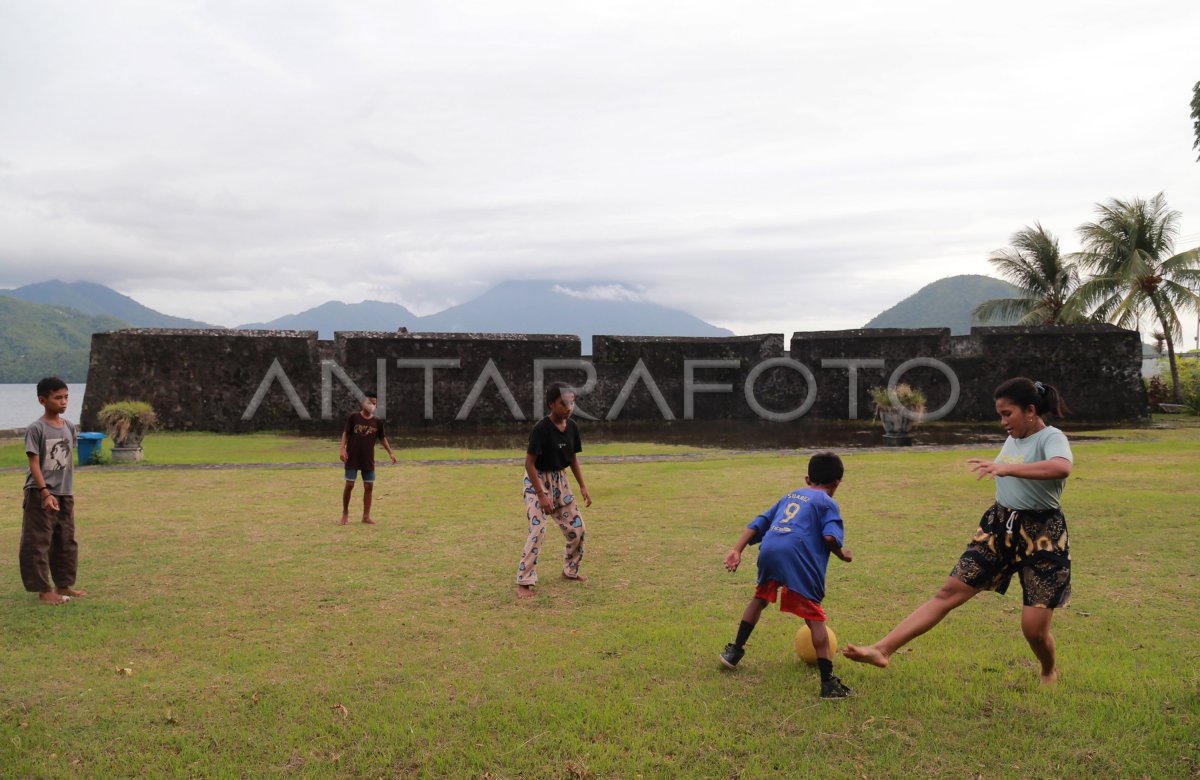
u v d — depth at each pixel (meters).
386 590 6.78
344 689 4.59
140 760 3.77
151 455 18.80
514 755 3.79
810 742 3.87
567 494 7.02
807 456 17.19
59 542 6.62
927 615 4.46
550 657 5.07
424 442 22.36
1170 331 31.22
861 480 12.80
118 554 8.15
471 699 4.43
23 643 5.46
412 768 3.72
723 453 18.34
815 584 4.57
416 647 5.33
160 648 5.35
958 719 4.08
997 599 6.23
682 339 30.02
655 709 4.25
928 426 26.33
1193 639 5.22
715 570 7.39
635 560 7.78
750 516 10.03
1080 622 5.60
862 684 4.54
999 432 24.02
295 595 6.64
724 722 4.10
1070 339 27.98
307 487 13.10
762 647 5.20
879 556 7.66
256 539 8.91
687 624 5.72
